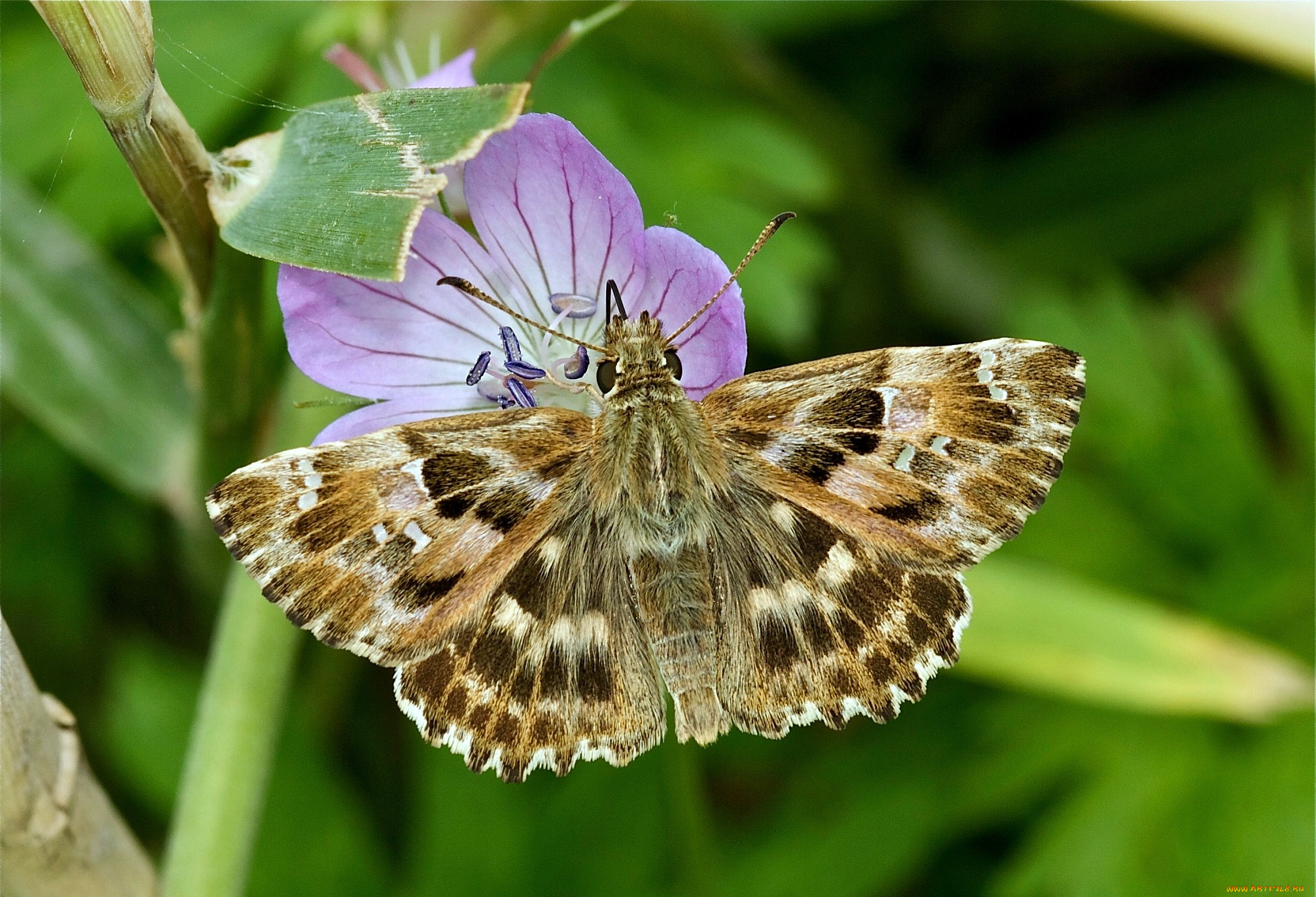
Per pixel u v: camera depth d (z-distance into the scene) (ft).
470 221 0.57
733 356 0.56
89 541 0.66
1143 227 0.73
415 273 0.57
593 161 0.56
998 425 0.55
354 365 0.57
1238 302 0.69
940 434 0.55
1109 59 0.73
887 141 0.73
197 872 0.57
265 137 0.55
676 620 0.56
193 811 0.58
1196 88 0.74
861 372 0.56
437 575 0.55
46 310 0.60
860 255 0.69
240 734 0.58
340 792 0.65
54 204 0.64
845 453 0.56
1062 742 0.66
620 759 0.56
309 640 0.66
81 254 0.60
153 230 0.65
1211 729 0.66
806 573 0.56
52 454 0.66
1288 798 0.65
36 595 0.66
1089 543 0.68
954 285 0.70
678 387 0.56
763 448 0.56
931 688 0.67
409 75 0.60
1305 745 0.65
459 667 0.55
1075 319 0.68
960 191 0.74
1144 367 0.68
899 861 0.66
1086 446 0.68
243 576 0.58
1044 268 0.73
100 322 0.61
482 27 0.63
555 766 0.56
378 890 0.65
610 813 0.66
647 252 0.56
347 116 0.54
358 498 0.55
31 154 0.64
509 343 0.57
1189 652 0.63
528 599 0.56
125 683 0.65
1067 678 0.63
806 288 0.65
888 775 0.67
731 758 0.67
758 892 0.66
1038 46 0.71
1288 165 0.72
